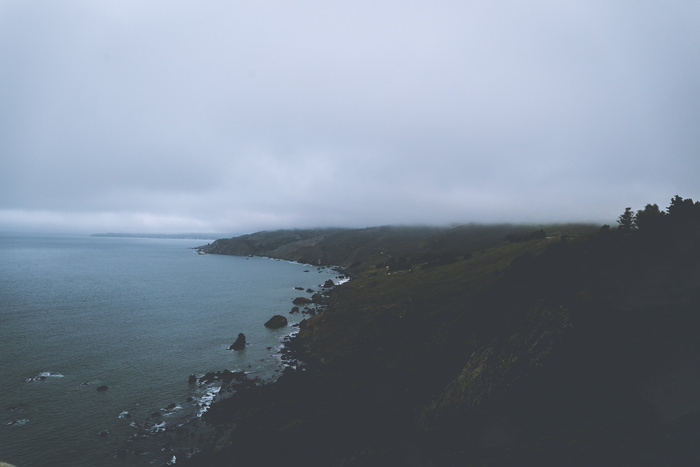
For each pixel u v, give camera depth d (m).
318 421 42.81
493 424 33.19
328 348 70.75
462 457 30.44
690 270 42.38
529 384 35.47
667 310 36.84
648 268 45.62
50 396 50.72
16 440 40.53
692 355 30.75
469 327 57.34
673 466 21.94
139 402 49.94
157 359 66.44
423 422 37.91
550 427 29.86
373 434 38.53
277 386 54.16
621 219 78.44
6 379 55.69
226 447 39.53
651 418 26.67
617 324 37.34
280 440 39.59
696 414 25.45
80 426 43.66
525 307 51.53
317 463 34.97
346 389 50.94
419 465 31.44
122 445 40.16
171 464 37.00
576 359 35.66
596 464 24.19
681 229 52.72
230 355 69.75
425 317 71.12
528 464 26.41
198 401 50.59
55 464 36.94
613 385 31.45
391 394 47.50
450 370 48.78
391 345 63.94
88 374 58.66
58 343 73.25
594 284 45.47
